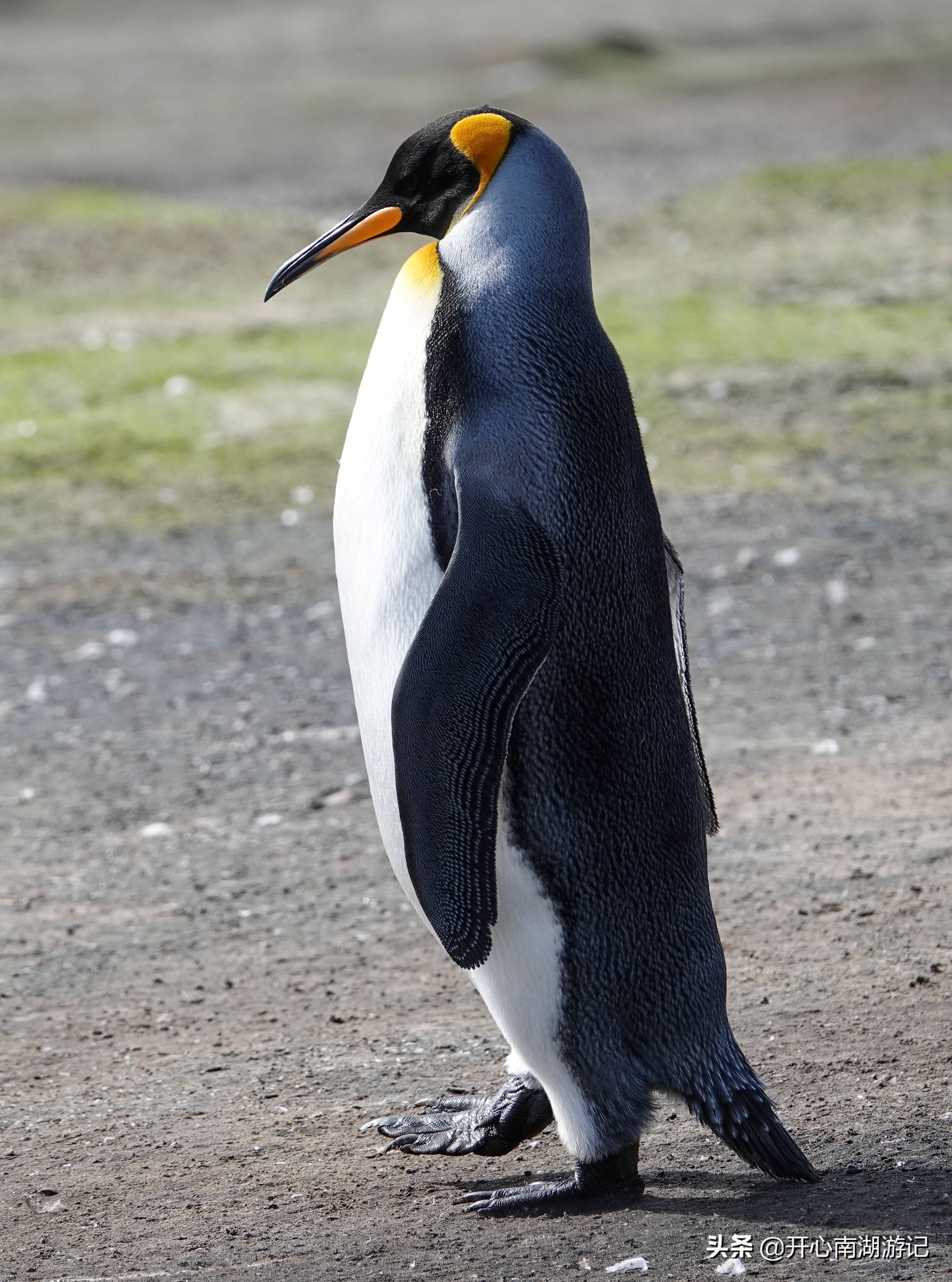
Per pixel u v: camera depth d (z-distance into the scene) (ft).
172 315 89.66
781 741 41.55
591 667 20.17
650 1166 22.45
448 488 20.35
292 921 33.14
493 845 18.69
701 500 63.87
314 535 61.46
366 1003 29.22
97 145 154.40
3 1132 25.04
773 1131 20.58
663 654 21.11
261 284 96.53
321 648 51.01
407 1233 20.62
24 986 30.73
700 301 89.51
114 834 38.27
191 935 32.71
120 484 66.74
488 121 21.56
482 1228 20.62
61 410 74.23
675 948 20.86
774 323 85.10
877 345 80.84
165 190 127.95
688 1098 20.84
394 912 33.42
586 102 170.60
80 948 32.35
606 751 20.36
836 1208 19.86
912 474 65.82
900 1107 22.98
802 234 102.27
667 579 21.56
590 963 20.58
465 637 18.74
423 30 247.29
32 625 53.72
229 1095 25.91
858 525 60.44
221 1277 19.70
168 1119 25.18
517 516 19.49
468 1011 28.66
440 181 22.11
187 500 65.16
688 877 21.11
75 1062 27.55
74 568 58.80
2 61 231.91
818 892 32.27
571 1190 21.20
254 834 37.93
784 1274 18.10
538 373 20.20
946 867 33.04
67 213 107.86
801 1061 25.02
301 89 187.83
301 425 72.33
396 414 21.16
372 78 194.08
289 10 287.89
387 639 21.21
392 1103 25.22
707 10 269.23
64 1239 21.27
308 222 110.52
